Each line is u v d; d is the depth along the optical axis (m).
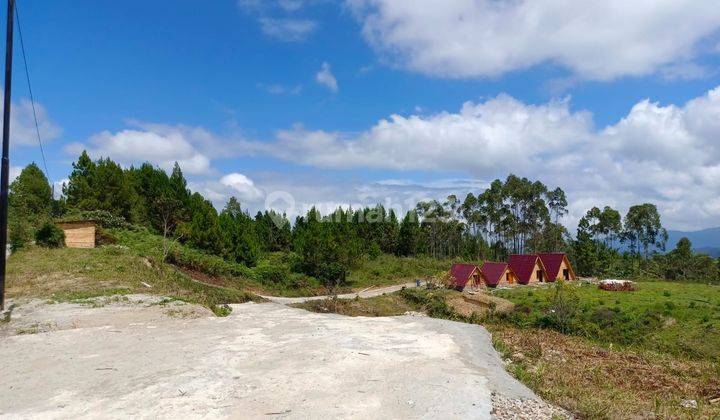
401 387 6.73
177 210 43.00
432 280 40.00
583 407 7.05
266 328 11.38
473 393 6.58
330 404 6.05
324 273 45.12
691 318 24.19
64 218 33.44
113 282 18.92
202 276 34.22
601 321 24.61
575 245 60.94
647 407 7.81
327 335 10.36
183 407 6.01
